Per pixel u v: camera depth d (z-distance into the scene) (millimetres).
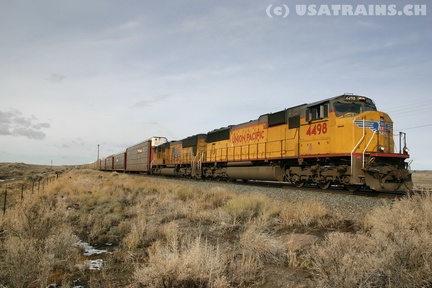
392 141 15906
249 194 14305
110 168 77750
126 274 5766
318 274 4984
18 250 6047
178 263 5062
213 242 7699
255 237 6941
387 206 8875
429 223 7031
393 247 5207
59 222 9297
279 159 19953
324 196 13125
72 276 5707
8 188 26422
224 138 27969
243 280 5168
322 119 16906
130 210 12555
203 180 30375
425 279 4625
